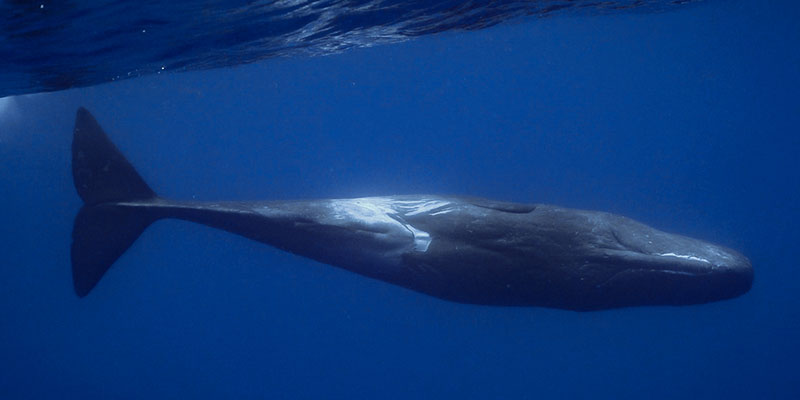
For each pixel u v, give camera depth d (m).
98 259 10.02
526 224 8.21
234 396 25.17
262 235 9.35
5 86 18.75
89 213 10.16
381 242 8.68
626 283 7.65
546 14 21.66
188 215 9.68
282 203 9.43
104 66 17.22
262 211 9.27
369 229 8.81
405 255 8.47
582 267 7.79
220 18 13.09
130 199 10.21
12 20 10.95
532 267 7.93
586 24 32.66
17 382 26.69
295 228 9.06
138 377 27.47
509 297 8.21
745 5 31.34
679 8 27.52
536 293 8.03
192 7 11.87
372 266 8.76
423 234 8.53
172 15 12.29
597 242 7.97
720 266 7.43
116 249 10.04
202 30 14.06
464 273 8.16
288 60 29.02
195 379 27.11
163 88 33.38
